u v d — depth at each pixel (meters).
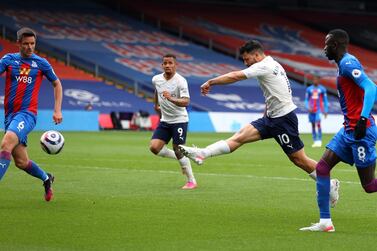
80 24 124.88
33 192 30.16
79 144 63.44
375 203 28.16
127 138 73.75
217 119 95.06
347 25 152.75
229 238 20.11
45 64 26.05
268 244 19.30
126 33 126.62
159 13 136.12
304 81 123.38
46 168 41.25
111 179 36.03
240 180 36.44
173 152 33.84
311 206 27.09
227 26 138.62
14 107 25.70
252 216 24.38
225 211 25.53
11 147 25.05
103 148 58.62
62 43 115.31
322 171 21.66
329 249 18.69
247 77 24.33
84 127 91.25
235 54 129.88
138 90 108.12
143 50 121.12
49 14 125.50
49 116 88.19
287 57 130.88
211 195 30.23
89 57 113.44
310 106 67.06
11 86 25.66
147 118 95.75
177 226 22.03
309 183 35.09
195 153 25.11
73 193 30.19
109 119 95.00
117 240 19.61
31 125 25.70
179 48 126.25
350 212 25.77
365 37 150.12
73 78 105.81
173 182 35.12
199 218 23.72
